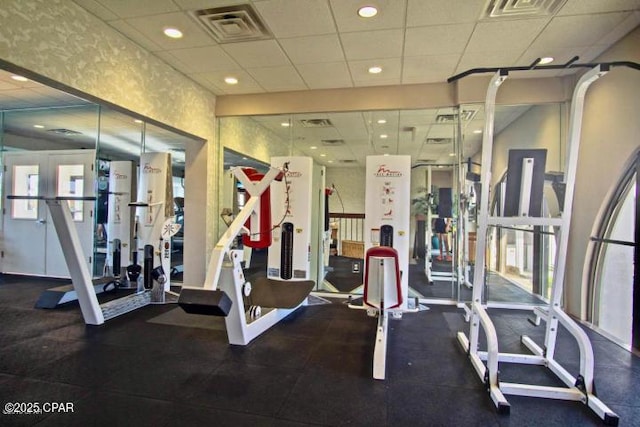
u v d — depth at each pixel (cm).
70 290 440
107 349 305
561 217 259
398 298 298
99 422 201
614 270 360
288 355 297
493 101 260
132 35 342
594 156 375
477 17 303
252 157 537
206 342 324
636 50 316
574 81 417
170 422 203
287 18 307
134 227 528
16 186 586
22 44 250
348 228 539
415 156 513
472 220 480
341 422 205
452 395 236
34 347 307
